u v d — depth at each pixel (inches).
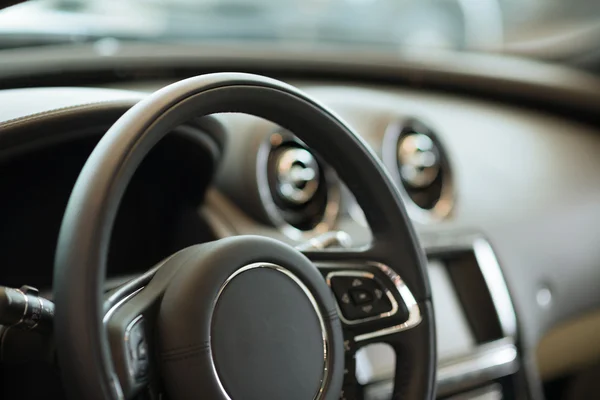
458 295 53.1
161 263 28.1
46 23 55.6
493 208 59.6
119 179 24.7
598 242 65.9
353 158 32.6
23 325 25.8
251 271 28.3
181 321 26.3
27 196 37.5
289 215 46.6
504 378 52.7
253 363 27.6
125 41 60.1
